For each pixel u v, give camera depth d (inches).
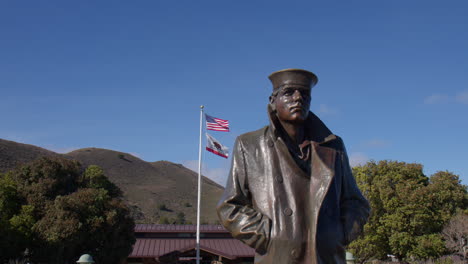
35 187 914.1
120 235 951.0
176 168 4188.0
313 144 119.3
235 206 118.8
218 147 948.6
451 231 954.7
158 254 1069.8
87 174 1026.1
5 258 814.5
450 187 1031.0
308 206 114.4
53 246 837.8
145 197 3058.6
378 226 1023.0
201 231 1198.9
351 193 125.4
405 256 1020.5
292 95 117.2
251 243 112.7
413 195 993.5
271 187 116.1
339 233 113.8
